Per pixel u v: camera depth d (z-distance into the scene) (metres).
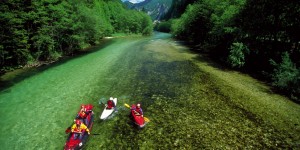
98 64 34.44
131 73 28.59
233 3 35.81
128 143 13.45
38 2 37.25
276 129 14.84
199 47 53.38
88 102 19.69
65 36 43.94
